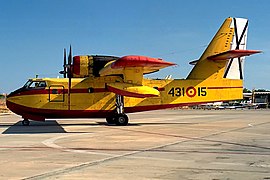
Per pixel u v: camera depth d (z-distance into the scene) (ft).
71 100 71.77
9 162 29.89
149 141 44.32
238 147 38.55
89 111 72.49
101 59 70.79
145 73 72.59
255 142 42.88
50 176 24.38
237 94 76.59
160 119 95.30
